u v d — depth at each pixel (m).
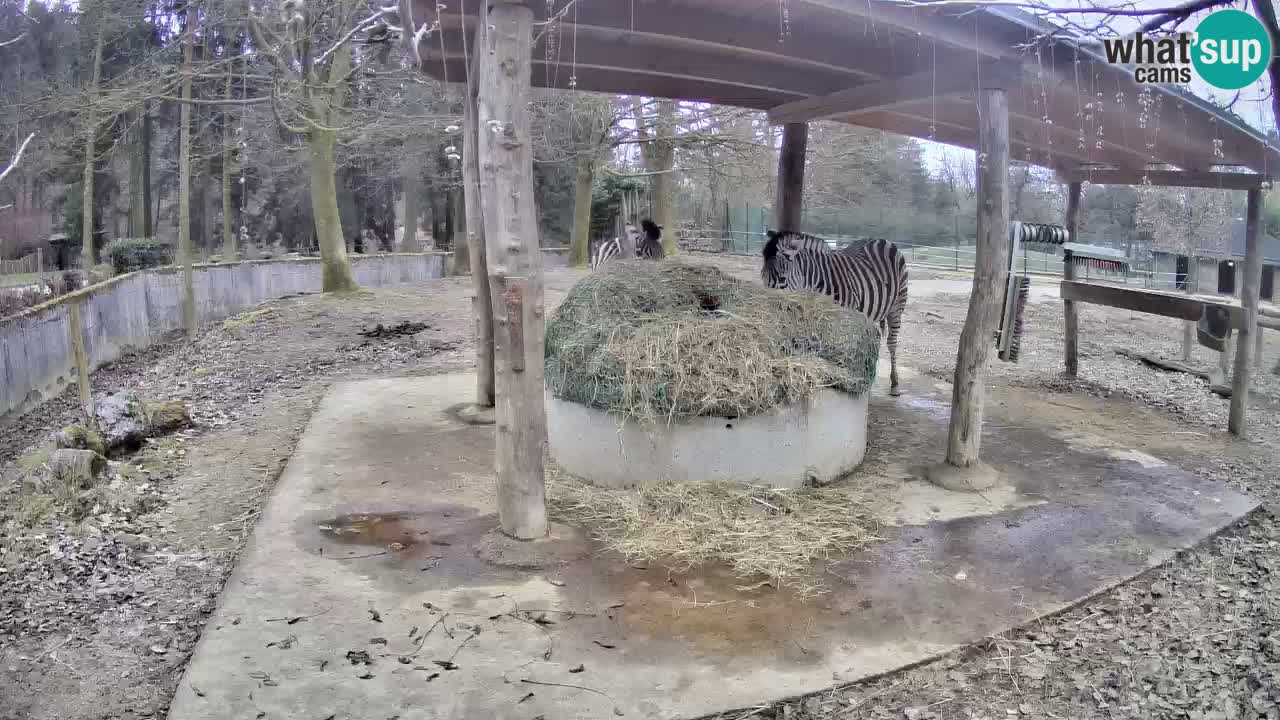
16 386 9.65
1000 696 3.45
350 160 23.69
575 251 24.06
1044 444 6.98
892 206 25.72
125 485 6.00
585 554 4.62
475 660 3.56
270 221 28.62
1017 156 9.12
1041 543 4.89
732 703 3.30
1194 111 5.83
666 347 5.47
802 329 5.89
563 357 5.75
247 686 3.34
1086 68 4.84
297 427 7.70
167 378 10.88
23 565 4.66
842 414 5.82
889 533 5.00
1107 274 16.89
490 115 4.28
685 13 4.95
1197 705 3.36
